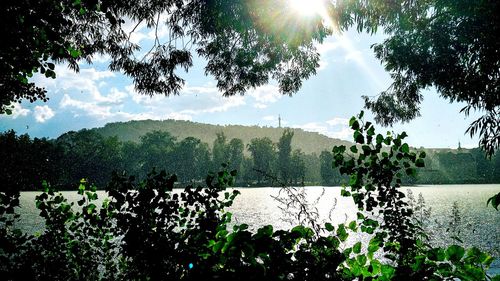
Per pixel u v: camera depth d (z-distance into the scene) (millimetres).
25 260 4727
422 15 7812
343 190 4273
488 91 7484
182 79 7766
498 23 6418
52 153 87062
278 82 9484
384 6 7336
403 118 10875
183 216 4547
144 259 3158
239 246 2154
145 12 7031
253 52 8664
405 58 8336
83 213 5277
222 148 132000
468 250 1970
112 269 5953
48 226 5617
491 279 1853
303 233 2475
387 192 4359
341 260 2369
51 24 4520
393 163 4094
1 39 4227
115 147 113125
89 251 5902
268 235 2273
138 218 4008
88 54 7617
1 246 4410
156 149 123375
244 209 41562
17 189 4434
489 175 117562
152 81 7672
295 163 116625
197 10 6867
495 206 2041
